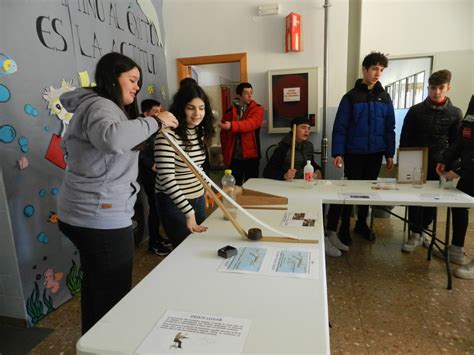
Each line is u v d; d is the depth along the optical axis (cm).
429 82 269
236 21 379
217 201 142
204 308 88
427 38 354
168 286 101
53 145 215
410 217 292
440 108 270
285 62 376
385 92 286
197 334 78
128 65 123
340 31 359
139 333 79
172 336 77
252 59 382
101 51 265
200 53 391
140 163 279
